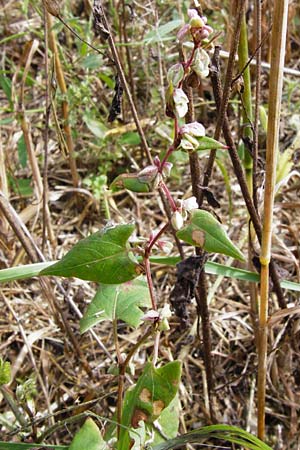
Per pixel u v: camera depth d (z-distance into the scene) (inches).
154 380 13.0
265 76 30.4
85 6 30.8
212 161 16.1
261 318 16.5
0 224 22.1
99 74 29.1
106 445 13.7
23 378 22.0
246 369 21.5
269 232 15.2
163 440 15.8
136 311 15.8
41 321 23.5
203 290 17.6
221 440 19.9
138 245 13.4
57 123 20.4
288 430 20.6
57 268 12.9
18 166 28.3
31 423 17.1
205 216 12.8
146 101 29.3
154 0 25.3
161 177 12.6
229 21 23.3
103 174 28.4
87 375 21.6
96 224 27.8
